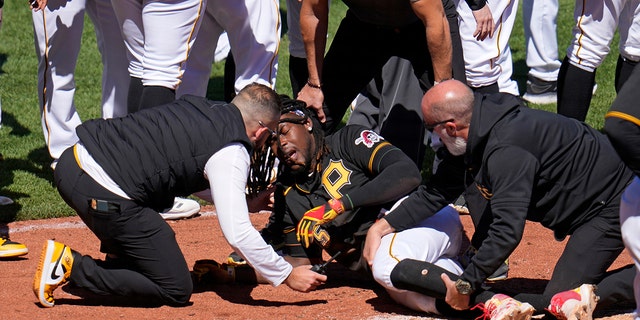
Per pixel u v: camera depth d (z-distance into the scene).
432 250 18.03
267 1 24.41
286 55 42.69
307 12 20.31
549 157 16.48
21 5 49.66
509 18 26.62
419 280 16.98
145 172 17.42
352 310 17.95
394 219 18.05
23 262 21.11
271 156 18.84
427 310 17.66
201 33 25.34
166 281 17.84
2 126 33.72
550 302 16.83
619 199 16.92
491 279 19.69
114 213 17.42
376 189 18.00
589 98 25.02
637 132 13.65
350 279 20.28
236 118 17.62
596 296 16.56
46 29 25.88
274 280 17.75
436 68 19.78
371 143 18.67
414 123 25.98
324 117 21.30
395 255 17.58
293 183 19.23
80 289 19.31
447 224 18.77
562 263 17.27
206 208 26.67
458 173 17.73
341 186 18.83
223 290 19.39
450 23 20.91
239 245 17.19
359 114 26.92
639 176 14.28
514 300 16.41
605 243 17.02
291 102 18.62
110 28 26.12
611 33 24.20
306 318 17.44
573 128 16.86
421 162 26.58
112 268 18.36
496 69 25.80
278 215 19.55
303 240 18.28
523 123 16.42
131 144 17.58
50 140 27.03
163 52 21.61
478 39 22.95
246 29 24.27
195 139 17.39
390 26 20.80
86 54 42.75
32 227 24.52
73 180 17.70
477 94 16.88
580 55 24.47
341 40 21.64
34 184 27.95
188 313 17.80
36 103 36.44
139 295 17.98
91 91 37.78
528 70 40.38
